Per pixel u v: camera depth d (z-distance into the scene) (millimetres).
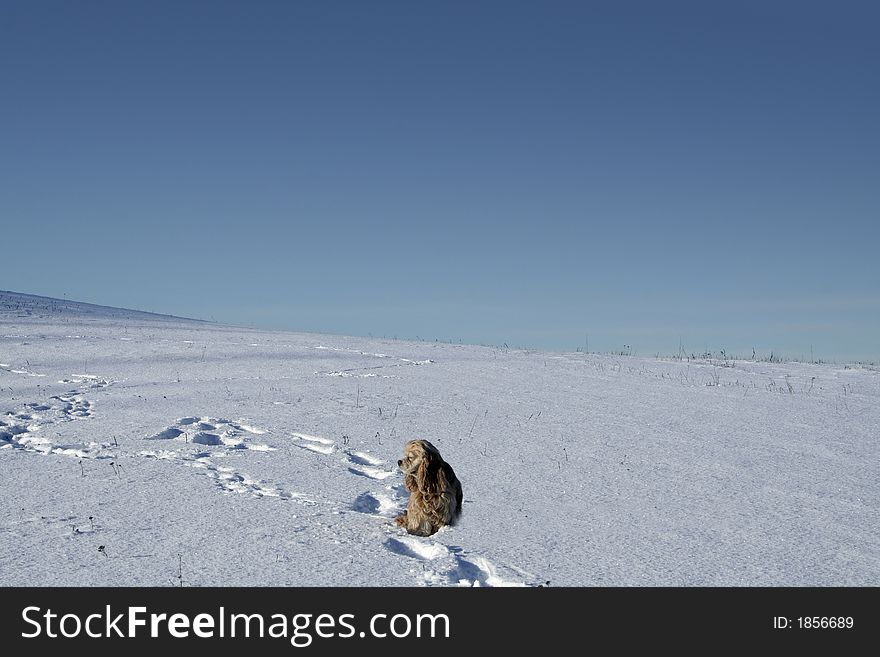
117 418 13352
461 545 7117
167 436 12234
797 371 22922
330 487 9242
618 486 9711
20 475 9539
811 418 14969
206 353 22594
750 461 11289
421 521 7633
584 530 7750
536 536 7480
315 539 7125
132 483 9156
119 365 20172
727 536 7742
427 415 14211
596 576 6438
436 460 7770
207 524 7547
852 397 17781
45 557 6609
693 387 18625
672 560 6918
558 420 14062
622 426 13656
